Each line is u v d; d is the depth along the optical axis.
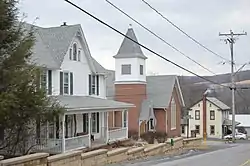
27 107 16.66
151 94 51.72
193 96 87.12
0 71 15.91
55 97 24.58
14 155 18.91
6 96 15.37
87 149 28.64
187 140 35.22
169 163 20.91
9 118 16.56
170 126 51.75
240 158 24.56
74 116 32.91
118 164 20.00
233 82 53.50
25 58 17.55
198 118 84.56
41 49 31.11
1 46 16.59
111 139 34.19
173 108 53.28
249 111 105.88
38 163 15.00
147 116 47.34
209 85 86.38
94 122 35.91
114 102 36.66
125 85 47.50
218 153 29.41
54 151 25.44
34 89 16.86
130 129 45.22
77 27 34.47
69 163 16.86
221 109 83.06
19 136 18.89
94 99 34.91
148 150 25.36
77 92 34.44
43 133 25.23
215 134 83.19
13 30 17.03
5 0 16.27
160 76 54.72
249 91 98.94
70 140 27.20
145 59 49.12
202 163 21.25
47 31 34.72
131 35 47.22
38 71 17.41
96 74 37.38
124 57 47.34
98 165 19.16
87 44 35.50
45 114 17.88
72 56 33.78
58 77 31.53
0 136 17.98
